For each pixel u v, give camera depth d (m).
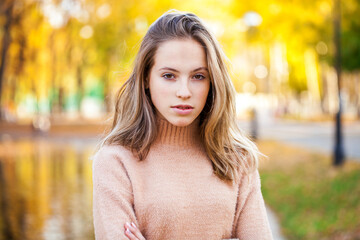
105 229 1.92
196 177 2.02
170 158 2.03
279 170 13.81
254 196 2.13
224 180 2.05
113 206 1.94
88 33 29.36
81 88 40.41
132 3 26.06
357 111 40.91
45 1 25.11
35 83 34.59
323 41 14.71
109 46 27.50
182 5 22.58
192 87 1.93
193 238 1.97
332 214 8.36
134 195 1.96
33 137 32.09
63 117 45.06
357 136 22.75
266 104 55.59
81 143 28.09
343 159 12.67
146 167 2.02
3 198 10.83
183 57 1.91
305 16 13.65
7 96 39.00
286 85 42.84
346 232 7.26
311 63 35.12
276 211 9.77
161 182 1.98
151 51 1.95
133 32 26.61
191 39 1.93
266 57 36.41
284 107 50.06
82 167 17.14
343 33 13.91
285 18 13.95
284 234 8.02
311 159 14.81
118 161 2.01
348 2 12.76
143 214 1.96
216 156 2.07
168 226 1.95
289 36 14.59
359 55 16.94
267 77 51.31
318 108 46.72
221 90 1.96
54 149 24.34
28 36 25.78
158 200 1.95
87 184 13.05
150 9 25.14
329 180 10.88
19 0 24.36
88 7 27.72
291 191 10.95
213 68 1.92
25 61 27.98
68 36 29.56
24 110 64.50
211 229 1.99
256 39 16.27
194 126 2.09
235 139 2.14
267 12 14.14
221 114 1.99
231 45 21.78
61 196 11.09
